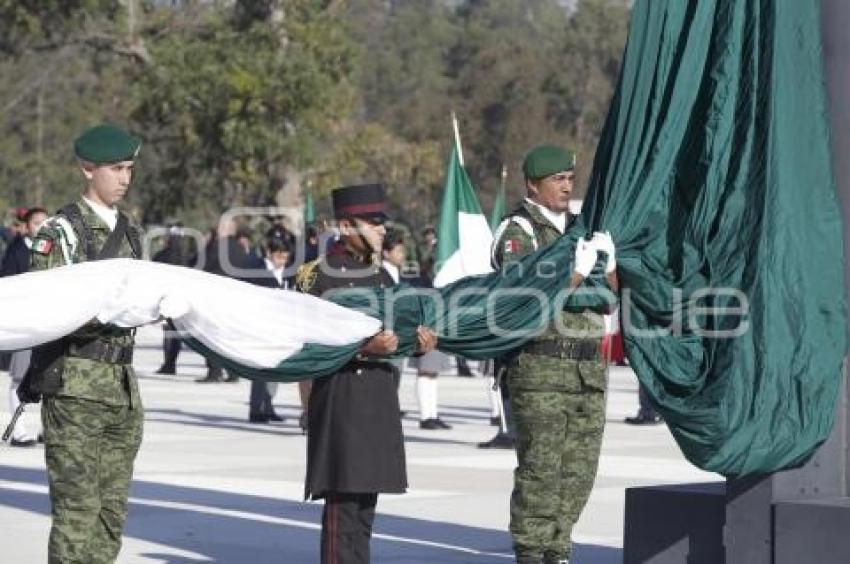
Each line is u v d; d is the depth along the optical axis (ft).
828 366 28.37
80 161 28.09
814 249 28.55
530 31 431.02
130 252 28.12
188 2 139.95
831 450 29.19
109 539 28.17
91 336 27.40
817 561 27.71
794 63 28.68
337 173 142.31
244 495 44.27
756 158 28.19
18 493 44.55
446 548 36.17
